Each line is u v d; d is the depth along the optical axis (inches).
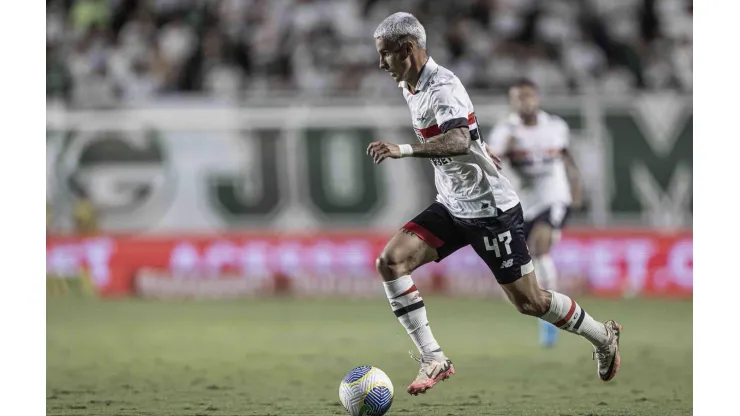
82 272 2255.2
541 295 864.9
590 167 2178.9
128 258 2250.2
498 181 845.8
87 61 2652.6
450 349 1395.2
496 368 1205.1
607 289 2138.3
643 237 2146.9
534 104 1398.9
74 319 1827.0
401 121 2219.5
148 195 2251.5
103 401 977.5
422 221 871.7
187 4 2785.4
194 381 1109.1
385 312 1914.4
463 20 2763.3
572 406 933.2
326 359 1294.3
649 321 1707.7
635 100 2181.3
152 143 2250.2
